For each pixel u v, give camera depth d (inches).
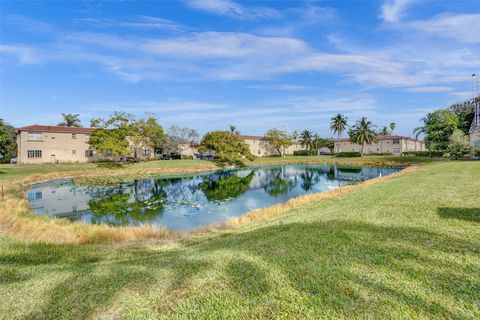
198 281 167.0
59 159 1670.8
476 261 164.7
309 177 1392.7
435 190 434.3
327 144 3580.2
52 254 266.8
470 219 253.8
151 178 1339.8
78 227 439.5
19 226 413.7
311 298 137.9
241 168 1973.4
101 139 1555.1
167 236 380.8
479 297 128.5
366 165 2001.7
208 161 2004.2
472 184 470.9
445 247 189.0
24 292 169.0
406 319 116.6
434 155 2034.9
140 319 131.0
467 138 1583.4
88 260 254.5
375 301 131.1
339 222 279.1
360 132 2657.5
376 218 282.4
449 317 116.3
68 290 168.9
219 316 128.9
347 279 154.2
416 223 252.5
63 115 2783.0
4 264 226.7
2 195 752.3
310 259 185.9
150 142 1915.6
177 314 133.0
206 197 856.3
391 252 186.9
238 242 257.3
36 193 912.3
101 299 154.3
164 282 170.2
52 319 138.4
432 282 144.4
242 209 678.5
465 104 1996.8
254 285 156.2
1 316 143.2
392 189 500.7
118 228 438.6
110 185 1099.9
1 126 1152.2
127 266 210.1
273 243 229.6
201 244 293.3
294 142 3390.7
